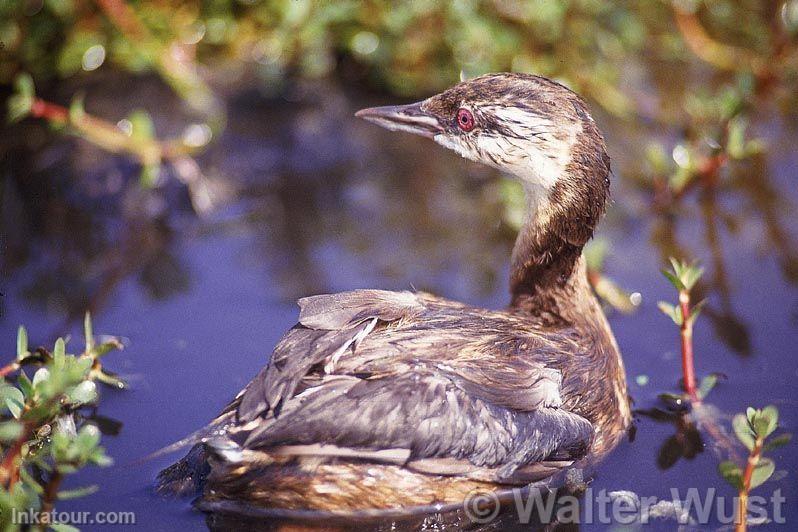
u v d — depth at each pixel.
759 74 12.16
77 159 11.27
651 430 8.40
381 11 11.84
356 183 11.44
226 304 9.67
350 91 12.24
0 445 7.51
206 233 10.72
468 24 11.61
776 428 8.26
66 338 9.00
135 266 10.25
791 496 7.61
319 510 7.22
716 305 9.81
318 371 7.19
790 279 10.14
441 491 7.32
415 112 9.15
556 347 8.11
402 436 6.97
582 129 8.52
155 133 11.61
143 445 7.97
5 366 8.68
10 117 11.10
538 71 11.78
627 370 9.05
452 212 11.08
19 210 10.84
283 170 11.52
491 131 8.74
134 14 11.42
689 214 11.05
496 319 8.13
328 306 7.56
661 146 11.84
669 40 12.64
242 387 8.62
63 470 6.86
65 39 11.59
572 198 8.55
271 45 11.98
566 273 8.62
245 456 6.79
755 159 11.53
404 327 7.70
